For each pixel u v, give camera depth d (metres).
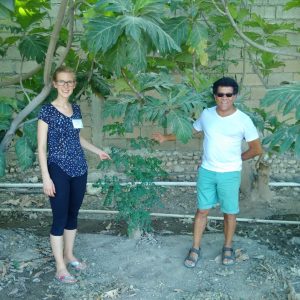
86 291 2.84
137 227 3.47
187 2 3.21
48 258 3.22
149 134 5.29
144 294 2.81
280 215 4.12
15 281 2.94
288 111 2.49
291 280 2.93
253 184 4.34
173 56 3.57
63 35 3.46
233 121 2.78
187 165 5.35
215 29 4.32
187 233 3.72
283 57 5.12
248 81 5.15
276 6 4.99
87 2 3.03
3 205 4.34
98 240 3.50
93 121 5.23
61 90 2.70
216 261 3.16
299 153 2.60
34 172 5.24
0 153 3.12
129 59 2.41
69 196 2.84
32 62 5.11
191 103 2.96
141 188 3.32
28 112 3.26
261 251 3.32
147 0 2.41
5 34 4.79
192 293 2.81
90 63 3.70
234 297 2.77
